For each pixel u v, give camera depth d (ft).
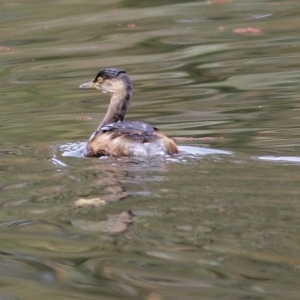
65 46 83.56
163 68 72.43
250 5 97.91
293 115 53.42
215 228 31.35
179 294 27.12
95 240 31.65
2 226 33.65
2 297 27.58
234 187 36.19
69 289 27.96
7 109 61.00
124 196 35.78
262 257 28.91
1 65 76.95
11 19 96.48
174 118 54.90
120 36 86.43
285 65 70.54
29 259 30.63
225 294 26.86
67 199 36.40
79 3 102.27
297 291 26.86
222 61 73.82
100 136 45.06
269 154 43.14
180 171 39.52
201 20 91.97
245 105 57.52
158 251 30.07
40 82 69.72
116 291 27.53
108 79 51.80
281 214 32.45
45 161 43.96
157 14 95.50
